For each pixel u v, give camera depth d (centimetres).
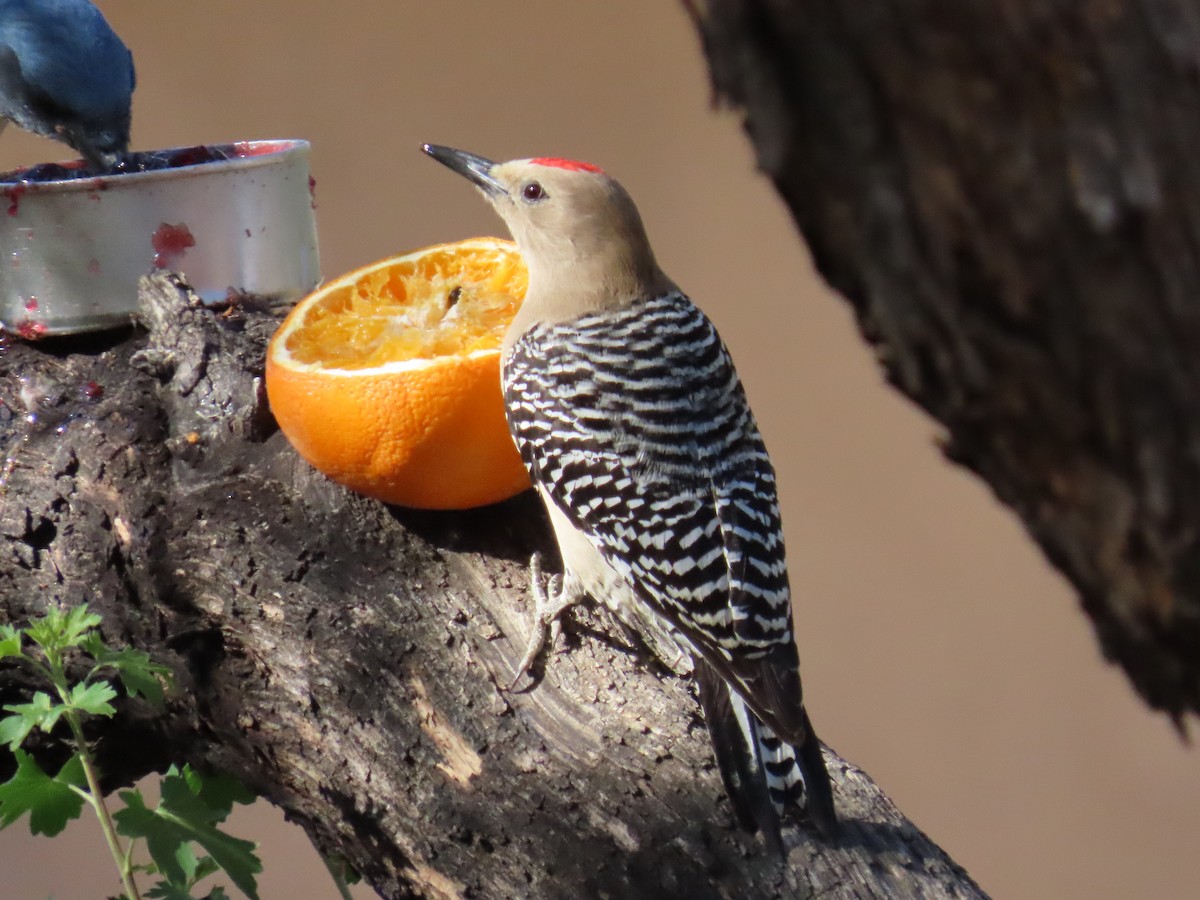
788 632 574
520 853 512
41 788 543
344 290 656
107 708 534
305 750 578
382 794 551
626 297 638
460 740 548
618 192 646
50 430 686
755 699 538
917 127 211
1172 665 265
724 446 608
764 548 587
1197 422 225
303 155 779
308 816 594
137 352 727
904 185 216
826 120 214
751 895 475
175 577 621
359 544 621
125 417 685
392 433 573
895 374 245
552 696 559
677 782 516
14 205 705
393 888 562
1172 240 211
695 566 571
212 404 682
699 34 221
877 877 477
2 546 645
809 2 205
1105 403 228
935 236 219
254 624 602
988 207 214
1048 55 202
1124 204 208
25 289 720
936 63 205
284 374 588
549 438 588
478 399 581
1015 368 229
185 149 852
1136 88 203
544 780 525
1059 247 215
